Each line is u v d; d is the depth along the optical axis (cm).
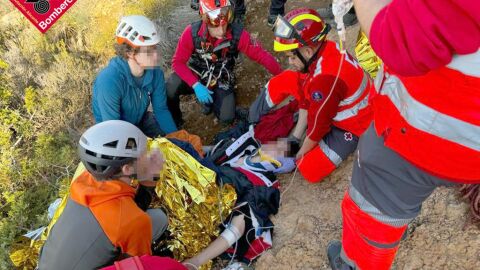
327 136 312
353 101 286
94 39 519
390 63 110
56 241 227
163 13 511
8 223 374
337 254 238
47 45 529
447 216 254
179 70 374
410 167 150
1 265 343
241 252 295
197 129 429
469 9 93
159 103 359
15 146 439
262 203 303
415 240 252
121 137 225
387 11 108
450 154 135
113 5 544
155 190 281
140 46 303
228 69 385
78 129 458
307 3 471
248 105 430
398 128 144
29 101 448
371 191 167
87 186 228
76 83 482
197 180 292
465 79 113
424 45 102
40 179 417
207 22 335
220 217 292
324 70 276
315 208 305
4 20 598
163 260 181
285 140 333
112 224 221
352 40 401
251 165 325
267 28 472
